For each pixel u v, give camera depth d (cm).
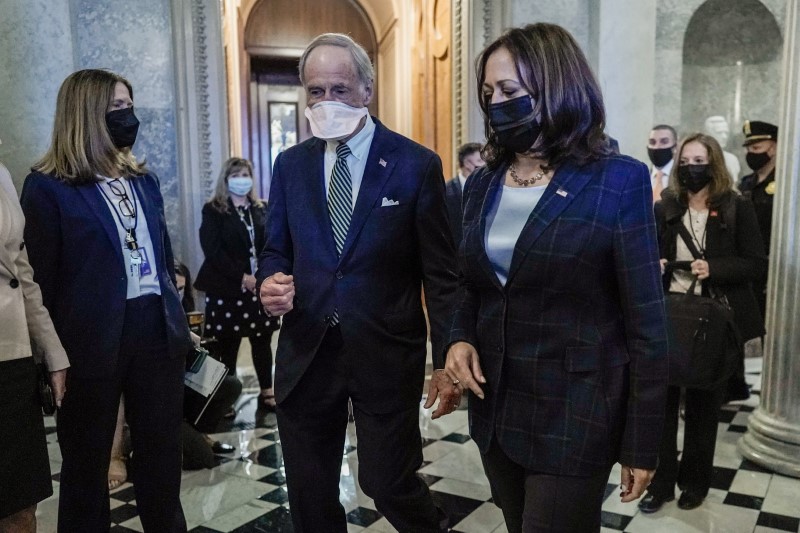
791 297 329
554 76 144
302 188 206
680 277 307
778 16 609
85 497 220
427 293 201
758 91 630
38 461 192
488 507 299
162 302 228
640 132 538
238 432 407
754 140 451
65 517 220
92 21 473
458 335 162
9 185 200
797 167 322
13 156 434
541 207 147
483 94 157
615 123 537
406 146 204
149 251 229
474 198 165
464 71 554
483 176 166
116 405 224
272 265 207
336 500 205
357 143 201
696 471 294
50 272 213
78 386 216
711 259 296
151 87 488
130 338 222
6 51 428
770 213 449
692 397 293
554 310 149
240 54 1021
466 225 164
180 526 239
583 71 146
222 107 509
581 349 146
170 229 499
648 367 142
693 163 302
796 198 324
